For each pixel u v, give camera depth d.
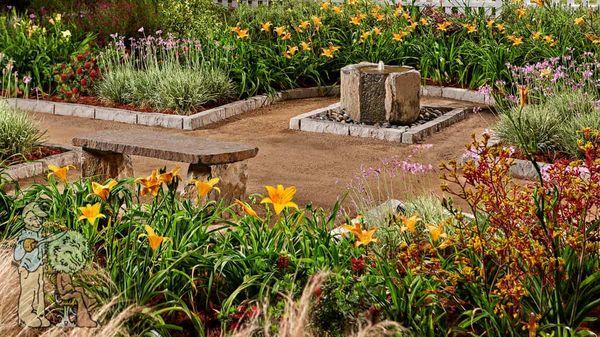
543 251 4.43
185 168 8.72
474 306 4.64
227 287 5.14
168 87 11.00
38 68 12.13
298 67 12.62
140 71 11.61
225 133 10.37
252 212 5.00
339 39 13.53
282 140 9.98
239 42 12.55
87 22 14.34
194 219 5.50
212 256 5.16
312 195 7.88
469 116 10.98
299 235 5.50
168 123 10.64
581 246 4.66
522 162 8.31
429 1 15.38
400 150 9.47
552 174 4.85
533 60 11.91
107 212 5.88
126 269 4.95
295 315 4.37
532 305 4.62
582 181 4.75
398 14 13.80
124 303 4.72
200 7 15.20
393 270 4.80
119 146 7.30
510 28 12.99
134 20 14.13
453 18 13.65
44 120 10.98
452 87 12.21
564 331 4.32
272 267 5.09
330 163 8.98
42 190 6.14
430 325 4.44
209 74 11.66
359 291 4.70
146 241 5.31
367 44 13.21
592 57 11.32
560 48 11.95
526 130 8.66
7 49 12.30
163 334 4.66
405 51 13.00
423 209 6.09
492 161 4.81
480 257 4.80
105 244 5.21
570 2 14.66
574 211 4.64
